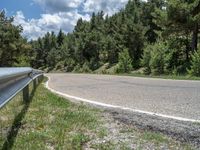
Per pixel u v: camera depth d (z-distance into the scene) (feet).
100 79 75.92
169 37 150.51
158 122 19.90
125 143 15.44
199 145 15.14
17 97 31.55
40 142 15.39
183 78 78.43
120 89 44.16
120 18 297.94
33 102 27.61
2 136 16.34
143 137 16.37
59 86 52.70
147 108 25.59
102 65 315.58
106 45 299.17
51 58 471.62
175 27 139.95
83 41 367.86
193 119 20.79
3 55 152.35
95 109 24.75
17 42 157.79
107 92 39.83
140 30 248.73
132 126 18.84
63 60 431.02
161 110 24.49
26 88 27.76
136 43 249.34
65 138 16.03
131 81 64.90
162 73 153.79
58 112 22.76
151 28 260.62
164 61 154.40
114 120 20.45
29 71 30.89
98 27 371.56
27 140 15.74
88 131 17.62
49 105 26.27
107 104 28.14
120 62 215.51
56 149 14.44
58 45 518.78
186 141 15.78
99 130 17.78
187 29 138.82
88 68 324.80
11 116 21.62
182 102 29.19
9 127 18.43
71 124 19.03
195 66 117.50
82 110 23.99
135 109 25.02
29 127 18.45
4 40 150.10
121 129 18.10
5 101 15.66
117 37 289.33
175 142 15.62
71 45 403.75
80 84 57.06
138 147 14.84
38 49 506.07
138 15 264.52
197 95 35.09
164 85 51.13
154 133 17.11
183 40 152.15
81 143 15.51
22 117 20.72
